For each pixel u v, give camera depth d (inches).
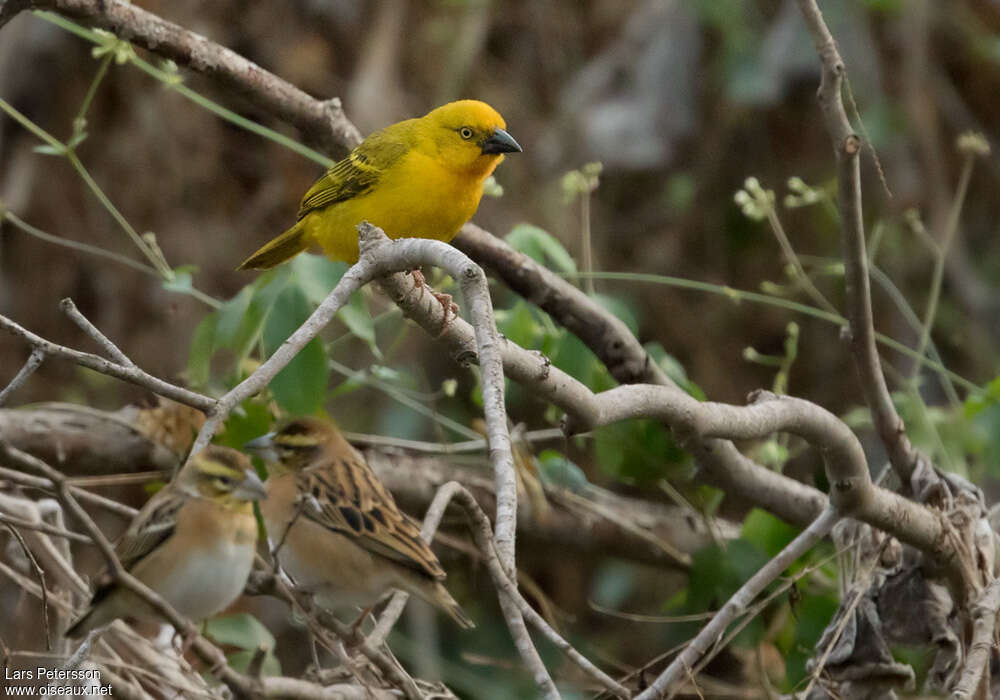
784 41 583.2
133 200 569.6
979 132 619.8
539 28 625.9
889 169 598.2
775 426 319.0
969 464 511.8
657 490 535.8
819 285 617.0
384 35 598.9
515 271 414.3
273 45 595.5
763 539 437.4
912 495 374.3
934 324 592.7
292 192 587.5
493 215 592.4
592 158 591.2
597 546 465.7
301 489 315.6
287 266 383.9
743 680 463.5
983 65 631.2
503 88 617.6
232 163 586.9
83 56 571.5
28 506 355.6
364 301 389.7
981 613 303.4
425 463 451.2
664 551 465.1
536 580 541.3
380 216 413.7
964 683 285.7
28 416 418.0
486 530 335.9
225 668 244.8
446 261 266.8
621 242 615.8
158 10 582.2
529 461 464.8
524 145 608.4
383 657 281.7
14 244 563.5
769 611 435.8
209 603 307.4
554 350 419.8
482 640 509.4
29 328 559.2
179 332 555.8
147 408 427.5
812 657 370.0
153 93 575.2
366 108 580.1
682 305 617.0
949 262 594.9
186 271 400.5
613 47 622.2
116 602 284.4
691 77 594.9
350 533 309.0
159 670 321.7
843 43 586.2
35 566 305.0
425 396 447.5
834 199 604.7
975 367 591.8
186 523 303.4
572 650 237.6
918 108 599.8
